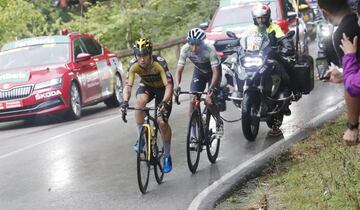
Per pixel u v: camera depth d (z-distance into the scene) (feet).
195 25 141.38
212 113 45.83
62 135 61.72
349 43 23.26
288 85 53.26
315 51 103.04
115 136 58.80
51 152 53.78
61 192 40.78
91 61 79.36
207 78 47.85
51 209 37.32
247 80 49.34
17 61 76.28
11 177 46.03
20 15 119.14
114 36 135.03
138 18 134.72
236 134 54.54
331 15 25.16
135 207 36.42
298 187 35.09
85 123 68.80
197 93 43.68
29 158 52.06
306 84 53.57
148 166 39.70
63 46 77.30
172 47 134.72
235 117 62.69
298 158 42.57
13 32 116.88
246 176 40.29
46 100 70.59
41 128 69.26
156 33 138.21
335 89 72.33
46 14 145.28
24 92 70.64
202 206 35.24
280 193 35.65
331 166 36.94
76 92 73.92
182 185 40.29
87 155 51.39
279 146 47.65
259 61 49.52
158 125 41.16
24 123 76.18
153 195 38.63
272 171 40.83
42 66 73.97
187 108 70.64
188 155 42.22
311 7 109.09
